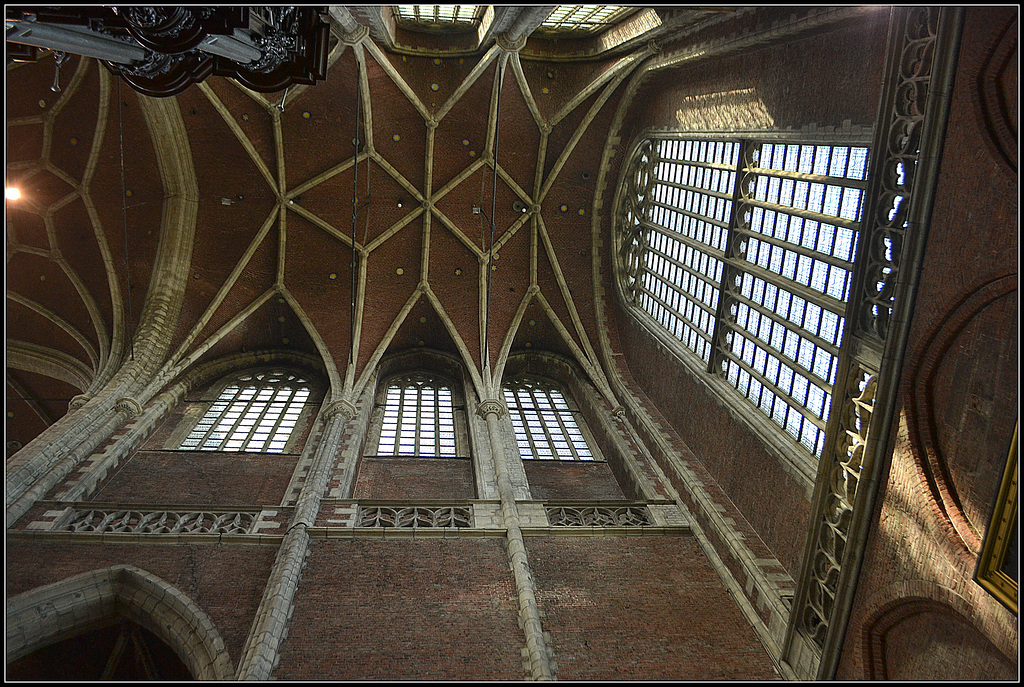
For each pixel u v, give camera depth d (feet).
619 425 70.18
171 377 70.54
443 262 84.74
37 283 77.30
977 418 31.50
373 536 46.80
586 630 39.65
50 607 38.75
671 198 75.92
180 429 65.51
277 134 75.15
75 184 72.95
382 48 70.54
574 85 76.74
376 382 79.15
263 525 48.34
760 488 49.01
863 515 36.88
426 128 78.28
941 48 33.14
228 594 41.19
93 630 40.73
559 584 43.68
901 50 36.45
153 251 76.79
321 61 32.01
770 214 54.70
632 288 84.48
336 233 81.10
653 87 72.90
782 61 48.83
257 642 35.35
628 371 79.61
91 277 76.13
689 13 52.65
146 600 40.34
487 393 73.26
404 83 73.61
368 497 57.06
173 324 74.59
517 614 40.14
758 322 55.83
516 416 76.28
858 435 38.55
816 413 45.70
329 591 40.93
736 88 55.31
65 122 70.49
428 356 85.97
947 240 33.32
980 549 28.76
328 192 79.92
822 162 47.16
